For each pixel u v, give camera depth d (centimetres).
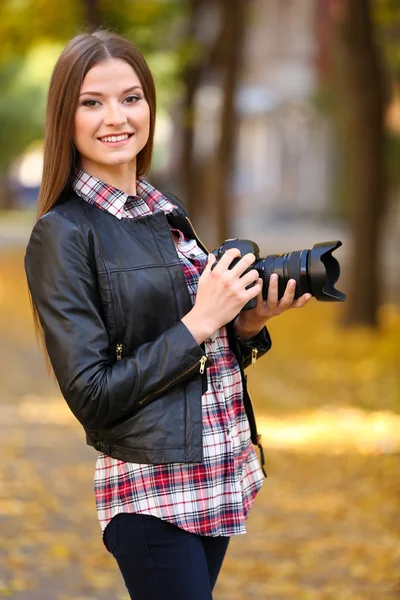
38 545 637
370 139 1633
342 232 4209
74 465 857
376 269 1669
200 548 298
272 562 622
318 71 3359
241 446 316
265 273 304
